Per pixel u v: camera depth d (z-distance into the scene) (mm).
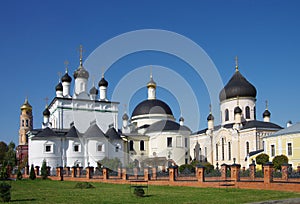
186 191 27547
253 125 68125
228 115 76812
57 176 50188
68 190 31391
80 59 72938
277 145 57969
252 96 76875
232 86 76938
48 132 63969
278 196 22078
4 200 22719
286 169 27188
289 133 55969
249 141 67812
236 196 22938
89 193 27906
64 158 63562
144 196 24531
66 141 64125
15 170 65188
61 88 72812
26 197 25469
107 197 24516
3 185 23094
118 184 38500
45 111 74875
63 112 67562
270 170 27156
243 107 76125
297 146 54562
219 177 31641
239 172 30281
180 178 34188
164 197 23609
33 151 63250
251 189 27547
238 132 70188
